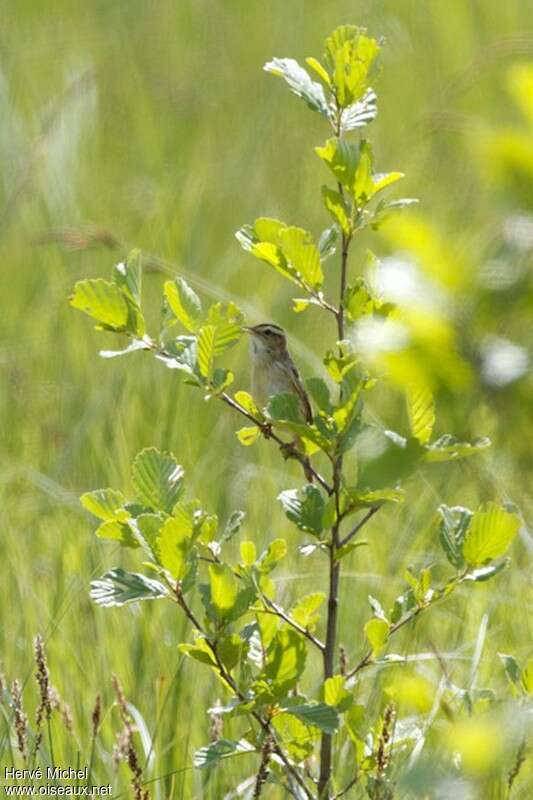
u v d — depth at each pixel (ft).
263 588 24.58
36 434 47.93
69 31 89.04
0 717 31.45
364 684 33.86
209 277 57.52
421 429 20.79
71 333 53.47
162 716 32.04
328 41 23.68
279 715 24.73
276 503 42.83
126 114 74.69
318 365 47.80
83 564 38.55
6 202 62.75
